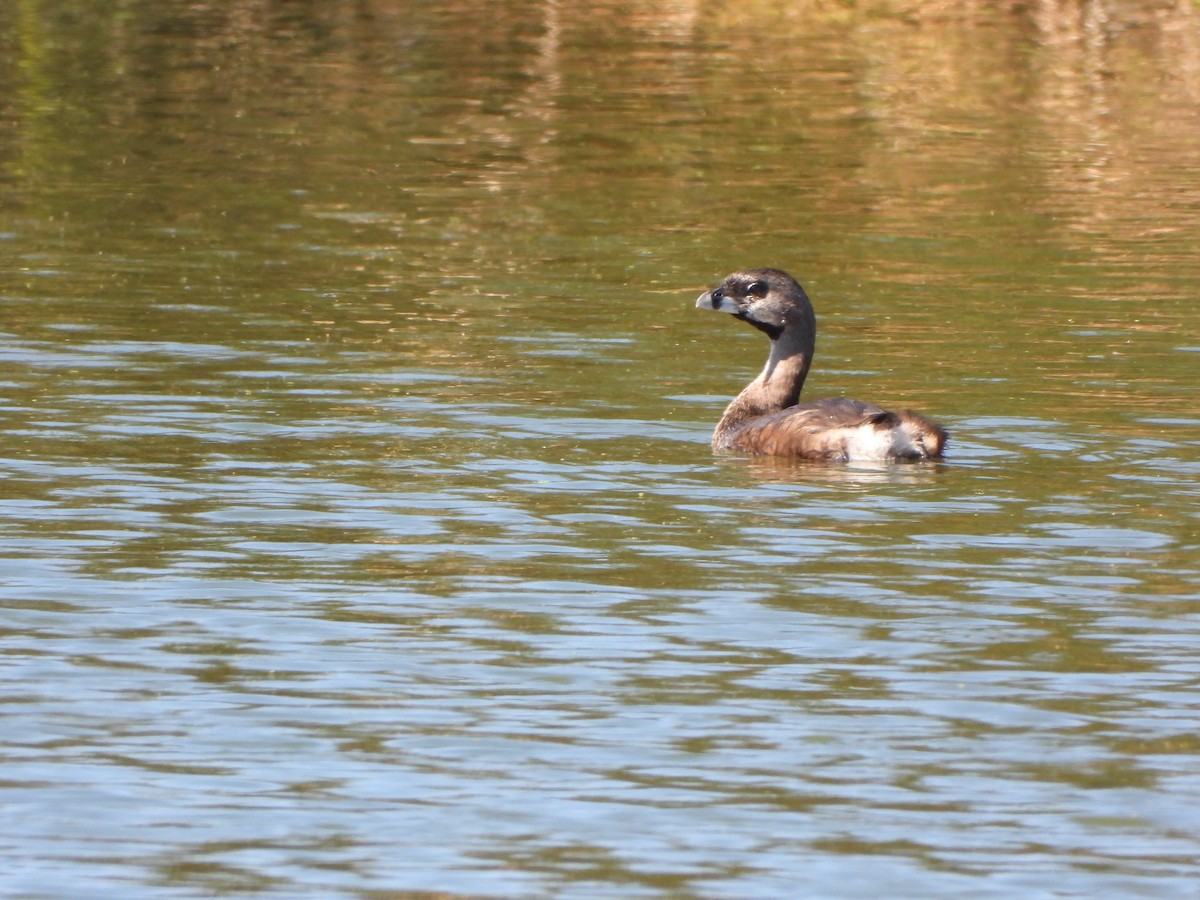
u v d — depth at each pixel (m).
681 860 9.27
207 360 20.64
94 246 27.36
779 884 9.04
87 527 14.52
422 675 11.58
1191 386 19.94
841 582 13.38
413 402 18.94
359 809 9.80
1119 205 31.28
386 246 27.77
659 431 18.05
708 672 11.65
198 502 15.27
